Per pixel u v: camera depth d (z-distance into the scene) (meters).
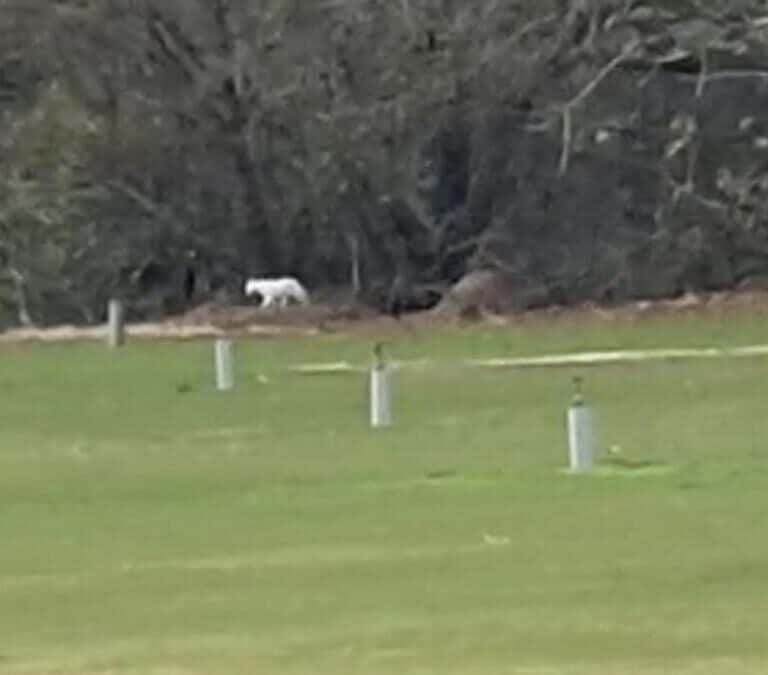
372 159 105.25
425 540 37.62
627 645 27.47
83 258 107.50
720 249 104.31
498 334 90.81
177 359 81.94
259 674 26.12
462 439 55.09
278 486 46.44
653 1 104.62
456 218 106.81
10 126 107.25
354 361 79.62
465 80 104.25
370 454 52.34
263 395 68.06
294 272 109.00
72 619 30.59
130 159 107.00
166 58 106.00
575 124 104.81
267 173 107.00
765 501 41.19
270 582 33.44
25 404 67.69
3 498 45.50
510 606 30.69
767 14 105.00
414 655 27.14
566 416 59.44
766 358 74.50
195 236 108.12
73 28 105.50
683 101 104.75
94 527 40.72
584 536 37.34
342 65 104.50
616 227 105.00
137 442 56.97
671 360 75.06
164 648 28.08
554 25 104.31
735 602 30.50
